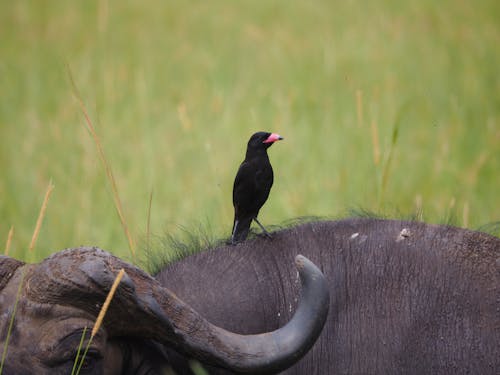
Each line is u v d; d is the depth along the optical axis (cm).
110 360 880
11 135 2662
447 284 1020
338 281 1040
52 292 832
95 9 4691
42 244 1773
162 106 2911
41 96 3072
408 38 3644
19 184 2186
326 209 1967
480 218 1897
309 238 1091
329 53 3397
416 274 1030
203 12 4709
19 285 858
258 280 1044
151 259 1132
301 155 2333
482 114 2680
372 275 1040
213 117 2730
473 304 1006
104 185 2064
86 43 3925
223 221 1762
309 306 885
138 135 2547
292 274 1054
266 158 1088
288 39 3844
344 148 2331
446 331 996
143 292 855
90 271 831
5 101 3005
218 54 3778
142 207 2025
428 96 2739
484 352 984
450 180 2144
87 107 2695
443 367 984
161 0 5012
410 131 2550
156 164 2312
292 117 2666
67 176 2188
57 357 816
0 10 4600
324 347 1010
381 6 4328
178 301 878
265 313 1020
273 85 3144
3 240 1811
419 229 1083
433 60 3300
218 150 2358
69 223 1928
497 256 1047
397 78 3103
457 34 3612
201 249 1123
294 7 4619
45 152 2453
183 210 1980
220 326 991
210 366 941
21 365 816
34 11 4619
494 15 3972
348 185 2112
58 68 3391
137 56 3750
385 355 996
